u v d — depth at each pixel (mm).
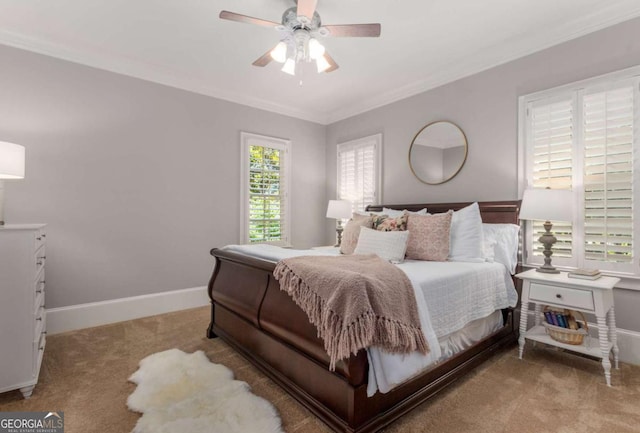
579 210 2631
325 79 3744
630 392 2004
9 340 1888
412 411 1801
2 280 1873
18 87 2879
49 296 3014
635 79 2379
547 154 2811
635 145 2385
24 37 2842
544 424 1696
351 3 2381
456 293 2064
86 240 3201
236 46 3027
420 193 3840
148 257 3572
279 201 4684
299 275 1831
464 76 3404
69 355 2518
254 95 4254
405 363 1605
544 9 2457
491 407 1846
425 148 3773
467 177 3385
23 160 2246
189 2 2387
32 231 1975
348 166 4762
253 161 4414
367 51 3084
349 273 1640
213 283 2900
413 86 3846
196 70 3537
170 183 3717
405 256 2785
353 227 3057
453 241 2738
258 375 2193
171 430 1618
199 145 3934
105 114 3295
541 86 2857
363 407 1555
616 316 2477
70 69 3107
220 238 4117
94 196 3240
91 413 1782
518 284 2830
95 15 2555
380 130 4316
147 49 3088
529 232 2910
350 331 1468
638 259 2369
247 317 2352
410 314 1688
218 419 1705
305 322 1817
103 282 3297
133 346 2699
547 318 2445
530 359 2465
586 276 2291
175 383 2070
